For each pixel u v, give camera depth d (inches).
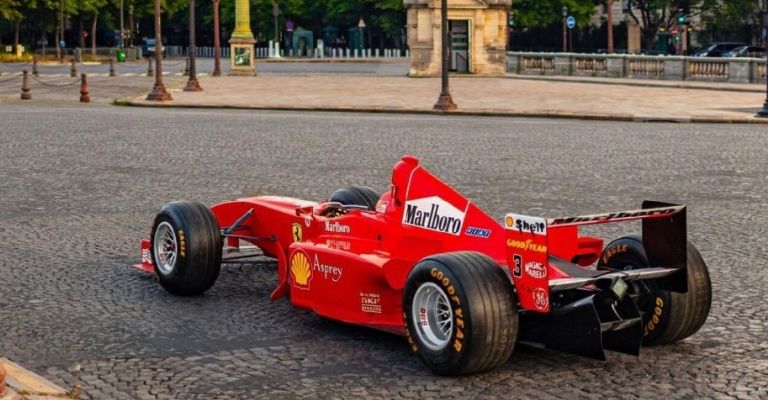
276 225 358.0
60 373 282.0
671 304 287.4
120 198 582.6
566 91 1726.1
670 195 588.4
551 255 287.1
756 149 830.5
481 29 2397.9
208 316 340.8
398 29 4055.1
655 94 1616.6
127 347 306.5
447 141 890.7
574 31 3543.3
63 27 3946.9
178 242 359.6
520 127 1061.1
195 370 284.5
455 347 264.8
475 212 290.0
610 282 267.7
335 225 326.3
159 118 1152.8
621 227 493.0
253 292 372.5
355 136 933.2
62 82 2000.5
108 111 1286.9
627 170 695.1
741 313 338.0
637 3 3503.9
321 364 288.7
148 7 4448.8
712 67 1914.4
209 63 3361.2
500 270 267.1
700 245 450.6
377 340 311.1
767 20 1378.0
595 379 272.5
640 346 277.1
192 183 636.7
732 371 279.4
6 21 4372.5
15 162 737.0
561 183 633.6
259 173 678.5
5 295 369.1
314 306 320.2
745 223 502.6
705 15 3499.0
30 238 473.1
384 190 604.7
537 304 260.4
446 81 1315.2
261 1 4340.6
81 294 370.9
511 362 285.4
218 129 1002.1
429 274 269.1
